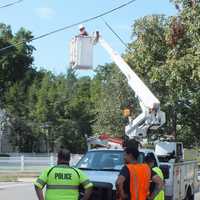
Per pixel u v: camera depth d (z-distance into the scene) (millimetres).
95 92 119500
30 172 59594
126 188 12359
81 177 13141
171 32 32750
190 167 29875
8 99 116062
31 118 109250
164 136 56625
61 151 13297
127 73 32781
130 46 49688
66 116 109062
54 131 105875
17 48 135750
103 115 71375
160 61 48281
